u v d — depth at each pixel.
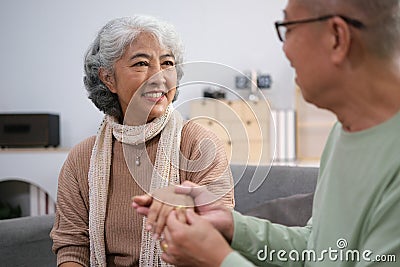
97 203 1.22
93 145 1.30
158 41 1.20
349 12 0.64
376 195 0.68
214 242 0.68
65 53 4.20
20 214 3.78
